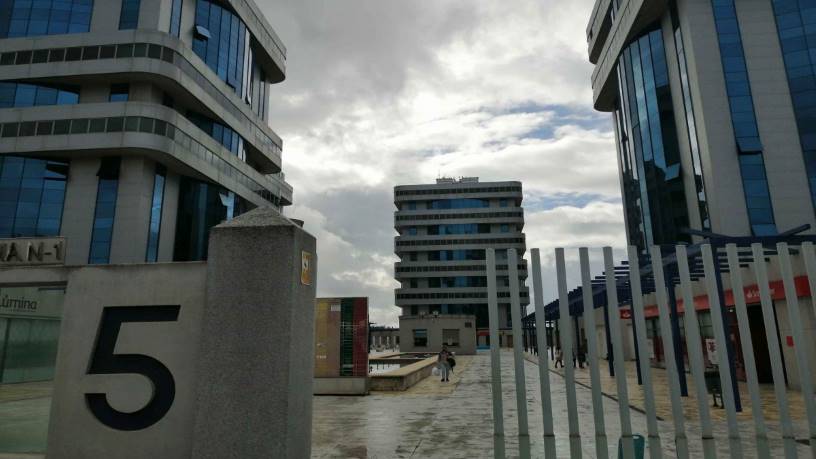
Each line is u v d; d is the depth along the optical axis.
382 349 97.88
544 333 5.39
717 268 13.04
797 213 32.59
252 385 5.16
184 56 42.03
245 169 52.88
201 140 44.22
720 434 9.41
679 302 24.48
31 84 40.59
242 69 54.03
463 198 115.69
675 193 39.09
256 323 5.27
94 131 38.56
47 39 40.62
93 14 42.22
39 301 25.83
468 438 9.28
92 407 5.82
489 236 112.31
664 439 8.95
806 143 33.34
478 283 109.75
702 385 5.16
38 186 39.03
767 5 35.97
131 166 39.41
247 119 54.25
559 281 5.49
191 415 5.52
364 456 7.84
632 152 46.16
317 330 17.34
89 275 6.08
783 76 34.62
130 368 5.82
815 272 5.29
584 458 7.68
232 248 5.46
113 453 5.61
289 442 5.08
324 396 16.59
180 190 44.47
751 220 32.91
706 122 34.84
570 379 5.27
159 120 39.38
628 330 35.06
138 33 40.22
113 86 41.22
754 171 33.59
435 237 113.31
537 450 8.27
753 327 19.89
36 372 25.61
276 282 5.33
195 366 5.61
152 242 40.19
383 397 16.25
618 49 48.12
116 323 5.97
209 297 5.40
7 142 38.75
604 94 56.81
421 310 110.00
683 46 38.09
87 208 38.94
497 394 5.33
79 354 5.88
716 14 36.53
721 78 35.38
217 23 49.94
